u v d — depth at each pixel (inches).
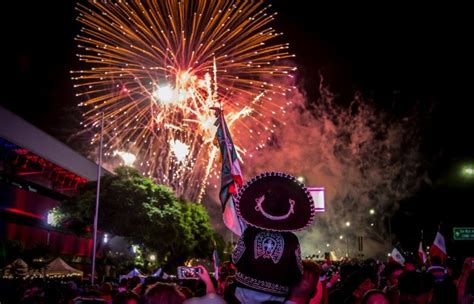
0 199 1346.0
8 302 736.3
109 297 489.4
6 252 1147.9
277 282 187.8
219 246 1798.7
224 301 177.2
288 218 192.5
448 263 665.6
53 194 1879.9
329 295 352.5
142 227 1505.9
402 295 269.0
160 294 244.8
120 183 1537.9
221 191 245.1
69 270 1231.5
